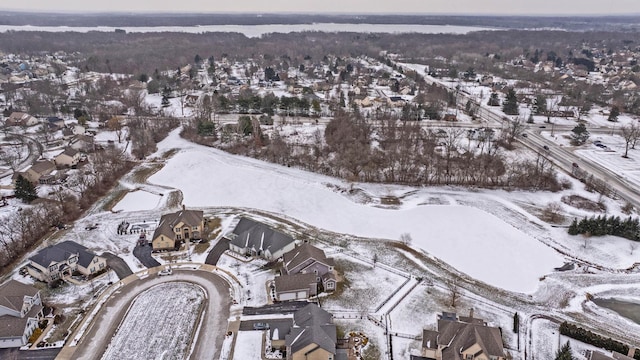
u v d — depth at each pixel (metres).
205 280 67.44
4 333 52.78
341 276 69.75
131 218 87.56
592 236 82.56
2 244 74.12
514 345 55.25
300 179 107.69
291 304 62.28
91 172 107.00
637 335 58.47
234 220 87.38
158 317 59.09
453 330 53.00
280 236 75.56
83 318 58.41
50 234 80.31
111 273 68.62
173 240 76.06
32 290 59.22
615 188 102.56
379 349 54.12
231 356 52.66
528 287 69.75
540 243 81.69
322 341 50.72
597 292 68.19
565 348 51.16
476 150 122.88
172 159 120.38
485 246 80.75
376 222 89.12
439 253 78.50
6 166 112.00
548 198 98.50
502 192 101.75
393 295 65.25
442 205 95.50
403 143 121.31
